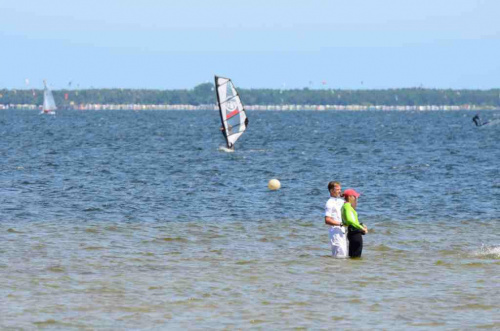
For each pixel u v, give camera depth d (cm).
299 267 6569
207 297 5462
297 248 7550
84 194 11844
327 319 4916
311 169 16912
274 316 4981
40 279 5941
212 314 5019
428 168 17100
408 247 7600
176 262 6769
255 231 8562
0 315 4894
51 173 15462
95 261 6744
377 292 5650
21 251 7150
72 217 9419
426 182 13975
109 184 13412
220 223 9106
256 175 15400
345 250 7081
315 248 7562
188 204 10825
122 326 4725
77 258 6875
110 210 10088
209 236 8200
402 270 6456
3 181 13712
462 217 9700
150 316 4956
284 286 5828
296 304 5291
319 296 5525
